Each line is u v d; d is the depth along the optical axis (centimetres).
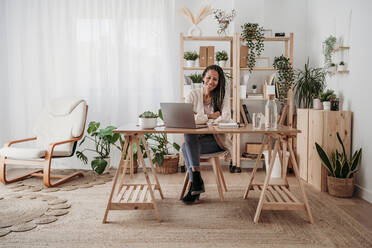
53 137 335
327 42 327
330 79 336
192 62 381
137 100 394
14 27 386
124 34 389
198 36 371
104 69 388
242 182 321
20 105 393
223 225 200
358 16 274
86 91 392
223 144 246
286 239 179
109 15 385
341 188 262
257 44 367
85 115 337
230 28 402
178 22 404
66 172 371
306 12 404
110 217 215
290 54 365
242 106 382
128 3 386
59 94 392
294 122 386
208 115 259
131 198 219
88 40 388
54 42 388
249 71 398
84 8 384
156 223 204
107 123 394
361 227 197
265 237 182
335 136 282
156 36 391
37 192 280
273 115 209
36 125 346
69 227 197
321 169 283
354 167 262
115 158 398
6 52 387
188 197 245
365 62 262
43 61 389
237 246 171
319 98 313
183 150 251
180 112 200
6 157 308
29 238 180
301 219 212
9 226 198
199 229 194
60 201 250
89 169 392
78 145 395
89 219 211
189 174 244
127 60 390
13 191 283
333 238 181
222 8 406
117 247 169
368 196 253
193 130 195
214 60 381
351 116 283
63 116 343
